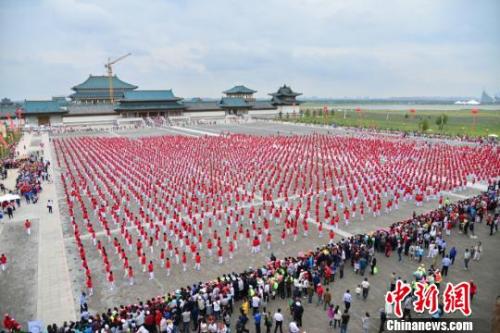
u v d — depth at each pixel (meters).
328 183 50.03
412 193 45.06
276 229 34.44
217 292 20.66
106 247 30.58
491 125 127.19
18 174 55.12
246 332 19.34
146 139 89.06
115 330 18.12
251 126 124.75
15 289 23.92
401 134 95.06
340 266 24.98
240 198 43.84
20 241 31.58
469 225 32.50
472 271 25.81
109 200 43.31
